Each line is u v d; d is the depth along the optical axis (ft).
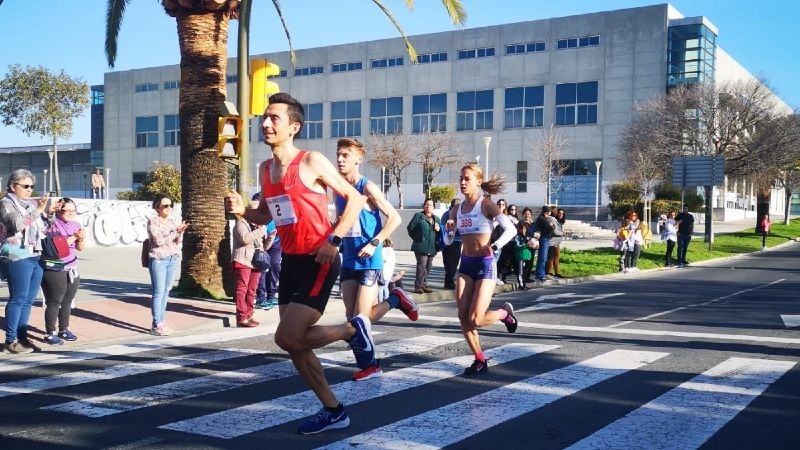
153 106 212.84
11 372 22.95
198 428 16.57
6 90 139.85
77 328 31.22
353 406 18.54
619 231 71.61
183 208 41.52
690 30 154.81
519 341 29.17
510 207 54.13
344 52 187.73
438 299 48.19
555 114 165.58
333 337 15.79
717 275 70.44
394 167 166.40
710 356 25.79
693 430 16.48
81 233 29.27
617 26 159.02
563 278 61.67
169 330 31.78
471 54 175.11
